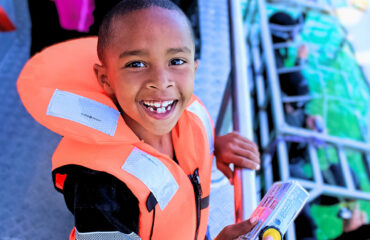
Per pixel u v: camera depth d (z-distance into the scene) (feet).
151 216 2.67
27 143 6.98
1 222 5.95
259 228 2.43
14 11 8.45
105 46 2.36
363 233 8.65
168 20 2.19
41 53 2.90
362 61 12.09
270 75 10.12
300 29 11.98
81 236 2.36
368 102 11.32
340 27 12.41
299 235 8.63
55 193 6.31
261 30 10.68
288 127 9.64
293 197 2.52
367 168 10.25
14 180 6.45
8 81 7.89
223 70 7.76
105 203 2.39
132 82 2.28
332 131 10.73
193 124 3.19
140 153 2.69
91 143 2.57
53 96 2.64
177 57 2.27
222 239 2.53
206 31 8.37
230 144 3.36
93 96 2.71
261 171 9.39
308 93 10.66
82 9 5.58
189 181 2.99
